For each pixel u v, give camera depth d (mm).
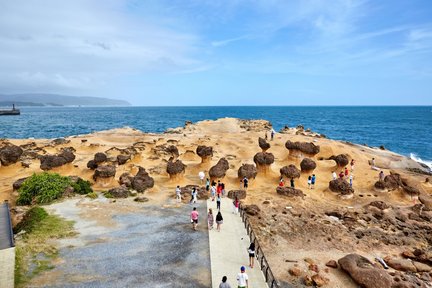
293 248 23438
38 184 28203
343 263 20734
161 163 43062
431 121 170125
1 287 14953
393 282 19094
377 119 188750
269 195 32562
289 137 59844
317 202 32406
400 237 26703
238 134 67000
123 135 67062
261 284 16438
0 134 96125
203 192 30766
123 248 19812
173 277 16828
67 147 49125
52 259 18250
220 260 18641
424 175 46625
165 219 24703
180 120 181375
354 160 49219
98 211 25906
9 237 18469
